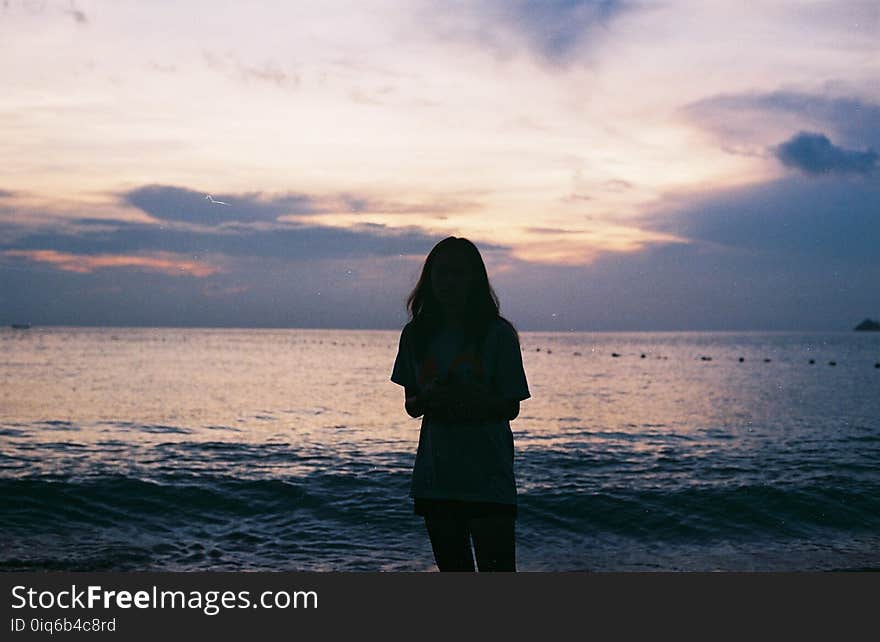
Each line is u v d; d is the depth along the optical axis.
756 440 13.35
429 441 2.80
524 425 16.33
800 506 7.02
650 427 16.05
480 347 2.78
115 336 162.00
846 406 22.61
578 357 76.50
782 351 97.00
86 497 6.90
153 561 5.04
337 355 74.75
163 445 11.68
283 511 6.72
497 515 2.73
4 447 11.20
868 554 5.57
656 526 6.43
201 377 35.53
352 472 8.84
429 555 5.29
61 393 24.41
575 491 7.65
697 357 76.81
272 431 14.25
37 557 5.05
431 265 2.88
